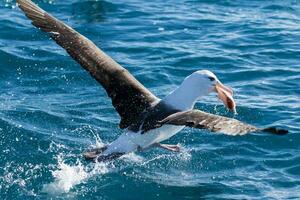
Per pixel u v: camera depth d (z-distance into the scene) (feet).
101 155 38.22
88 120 50.37
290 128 49.16
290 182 42.88
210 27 69.87
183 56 62.28
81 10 73.00
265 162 45.19
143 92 39.60
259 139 47.62
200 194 41.73
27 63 59.41
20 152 45.60
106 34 67.46
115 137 48.29
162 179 43.32
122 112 39.34
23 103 52.60
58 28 38.06
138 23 70.49
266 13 74.18
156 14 73.10
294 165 44.78
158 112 38.55
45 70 58.54
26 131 48.03
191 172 44.24
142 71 59.21
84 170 43.86
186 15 73.10
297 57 62.85
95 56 38.81
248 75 59.06
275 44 65.57
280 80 57.98
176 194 41.83
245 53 63.46
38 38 65.05
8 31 66.08
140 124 38.55
